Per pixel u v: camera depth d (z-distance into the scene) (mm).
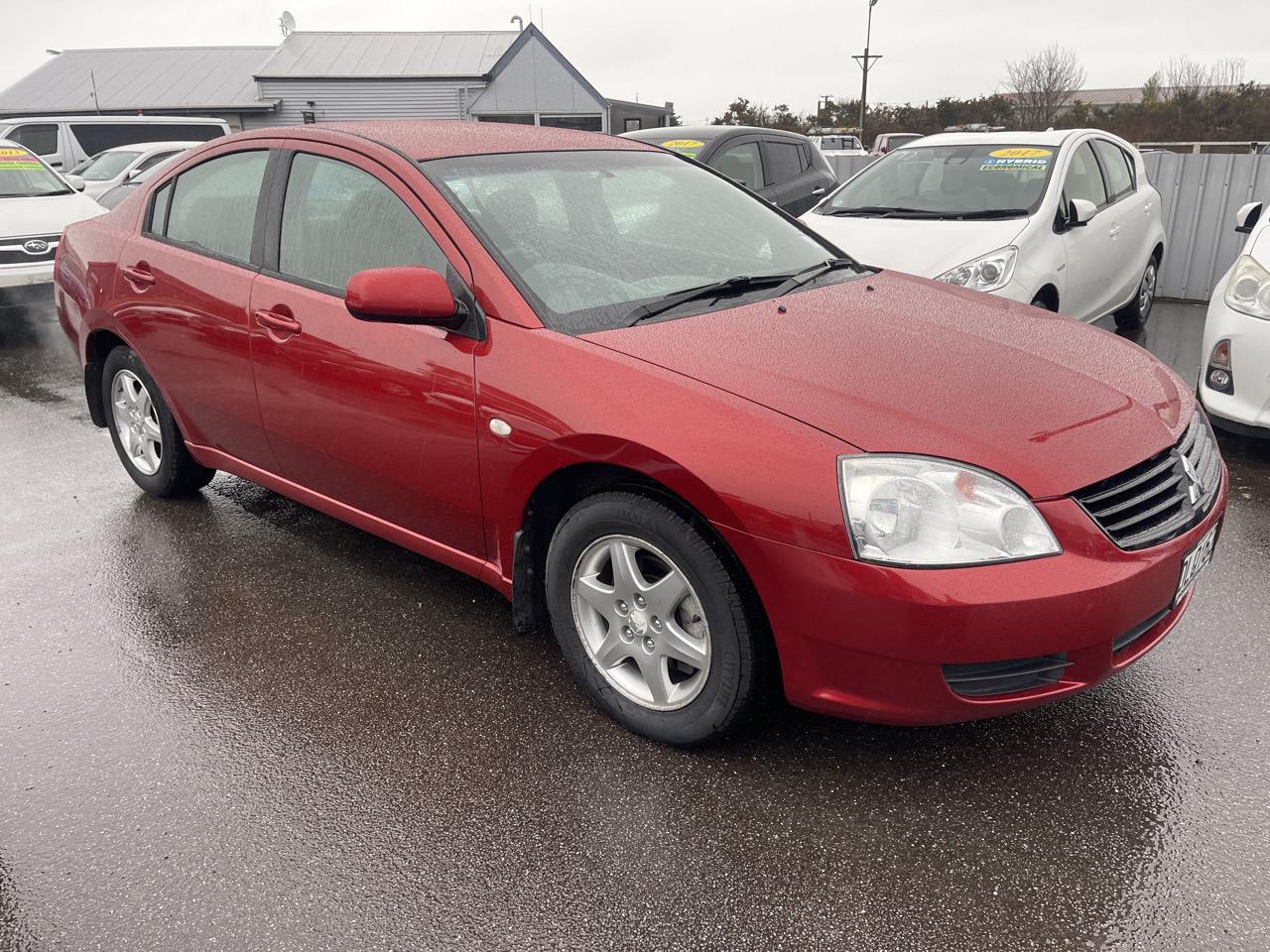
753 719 2486
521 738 2668
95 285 4039
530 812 2369
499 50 31984
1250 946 1936
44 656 3109
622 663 2697
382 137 3182
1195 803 2350
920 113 43938
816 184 9141
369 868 2201
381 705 2832
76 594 3516
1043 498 2170
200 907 2100
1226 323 4551
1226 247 8641
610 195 3244
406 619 3328
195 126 18016
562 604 2711
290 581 3602
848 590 2135
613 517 2477
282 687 2932
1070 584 2127
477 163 3096
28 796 2461
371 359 2930
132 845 2287
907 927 2010
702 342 2594
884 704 2230
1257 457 4684
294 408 3246
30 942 2018
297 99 30969
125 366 4141
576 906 2076
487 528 2824
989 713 2232
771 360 2508
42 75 35281
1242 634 3090
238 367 3414
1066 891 2094
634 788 2447
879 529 2121
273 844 2283
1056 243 5797
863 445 2186
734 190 3709
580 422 2438
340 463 3197
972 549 2119
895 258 5691
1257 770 2461
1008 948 1955
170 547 3891
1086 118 38562
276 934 2023
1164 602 2336
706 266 3127
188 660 3082
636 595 2543
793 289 3115
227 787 2484
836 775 2480
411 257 2891
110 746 2660
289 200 3289
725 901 2084
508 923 2039
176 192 3814
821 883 2133
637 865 2193
